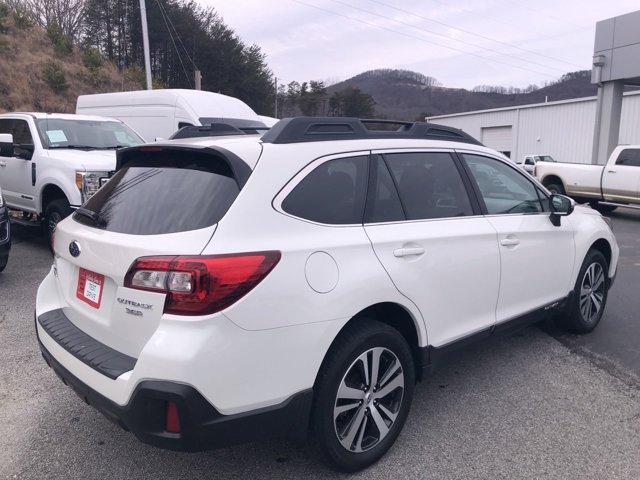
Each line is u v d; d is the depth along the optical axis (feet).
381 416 10.52
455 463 10.50
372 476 10.07
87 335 9.78
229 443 8.40
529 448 11.04
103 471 10.16
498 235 12.83
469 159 13.20
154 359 7.91
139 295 8.44
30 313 18.31
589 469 10.36
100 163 24.91
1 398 12.74
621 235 38.24
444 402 12.92
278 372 8.63
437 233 11.30
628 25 58.75
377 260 10.03
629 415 12.42
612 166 48.62
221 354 8.04
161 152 10.23
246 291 8.26
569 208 14.79
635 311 19.95
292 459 10.59
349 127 11.01
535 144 126.11
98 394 8.63
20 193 27.37
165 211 9.09
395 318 11.05
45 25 141.69
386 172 11.07
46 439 11.12
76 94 94.12
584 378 14.30
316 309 8.97
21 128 28.43
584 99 113.50
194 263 8.05
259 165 9.14
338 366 9.39
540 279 14.38
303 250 9.03
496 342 16.79
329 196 9.91
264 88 160.76
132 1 147.95
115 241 9.03
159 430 8.04
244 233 8.57
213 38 153.99
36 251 27.35
